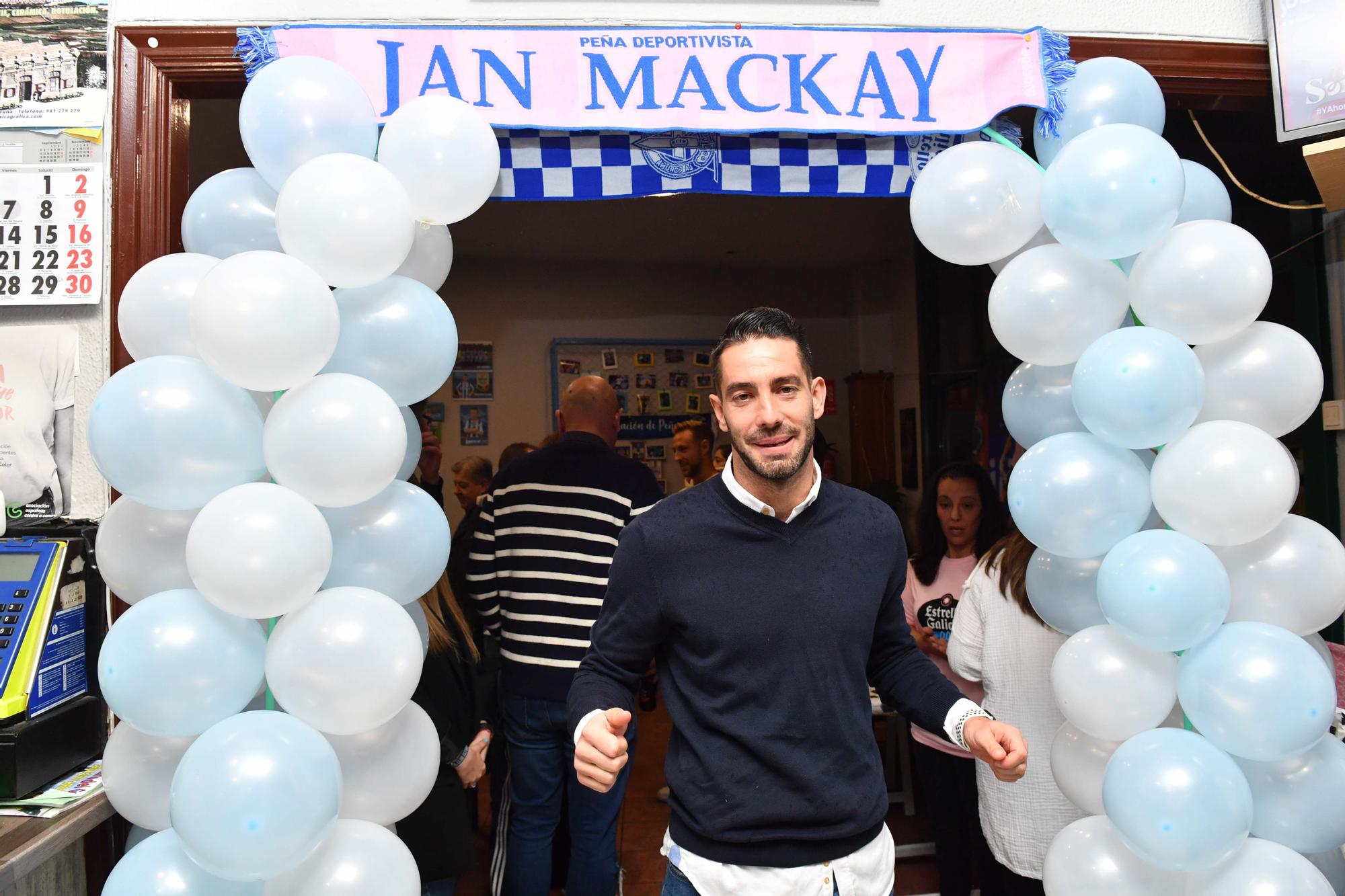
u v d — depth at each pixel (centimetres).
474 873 277
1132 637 139
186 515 136
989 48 179
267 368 123
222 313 121
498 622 226
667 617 132
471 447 567
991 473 462
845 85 177
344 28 167
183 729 124
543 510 219
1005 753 123
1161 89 196
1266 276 143
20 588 145
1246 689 131
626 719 122
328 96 142
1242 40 195
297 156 141
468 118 146
